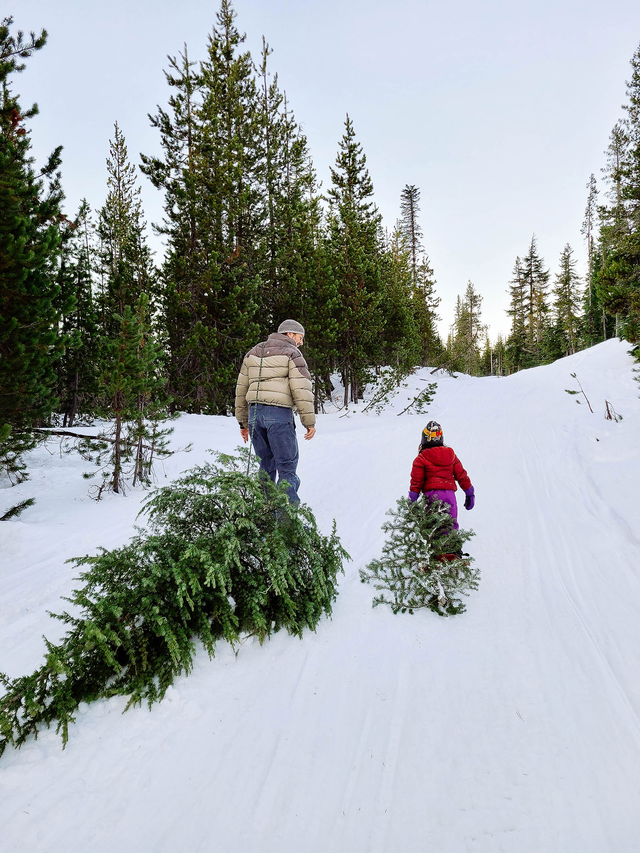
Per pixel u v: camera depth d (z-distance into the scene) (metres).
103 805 1.58
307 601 2.77
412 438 10.04
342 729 1.99
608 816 1.61
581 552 3.99
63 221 8.77
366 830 1.54
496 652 2.58
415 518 3.19
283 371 3.61
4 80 6.20
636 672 2.41
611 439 7.76
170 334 14.71
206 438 10.05
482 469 6.98
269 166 19.36
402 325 22.52
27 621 2.99
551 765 1.83
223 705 2.10
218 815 1.57
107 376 6.39
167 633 2.13
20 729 1.82
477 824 1.57
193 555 2.38
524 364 57.12
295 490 3.54
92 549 4.27
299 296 15.49
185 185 15.42
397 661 2.48
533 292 57.66
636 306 15.82
